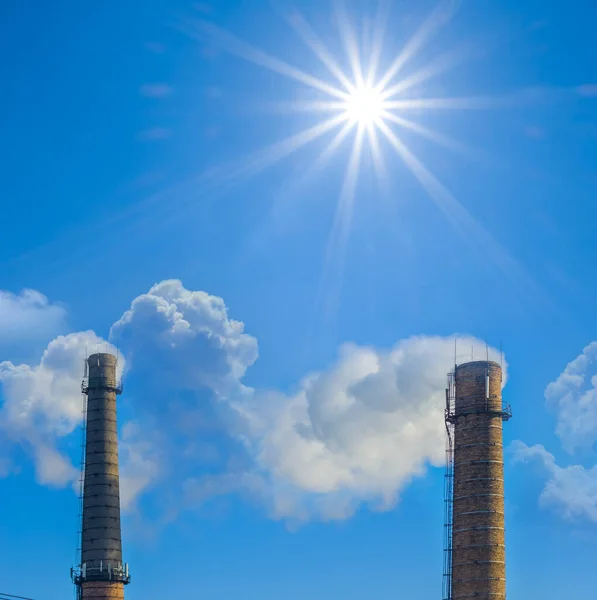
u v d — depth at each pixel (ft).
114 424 492.54
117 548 478.18
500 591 401.49
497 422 415.44
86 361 497.05
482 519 406.21
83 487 484.33
